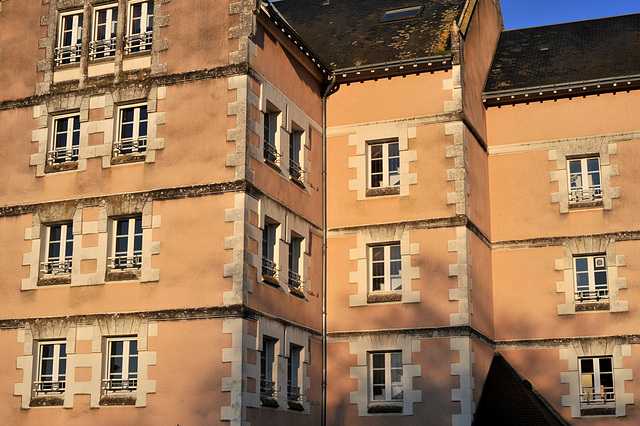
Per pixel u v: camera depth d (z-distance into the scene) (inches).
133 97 792.3
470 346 812.0
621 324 859.4
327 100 923.4
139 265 764.0
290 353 815.7
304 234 847.7
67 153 816.3
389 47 936.9
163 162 768.9
